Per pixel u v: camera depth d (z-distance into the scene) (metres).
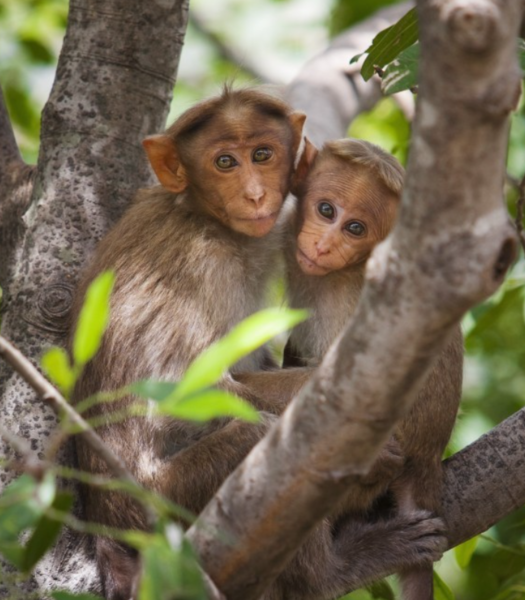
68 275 11.18
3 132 12.62
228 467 10.33
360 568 10.84
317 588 10.61
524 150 17.34
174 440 11.20
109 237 11.10
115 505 10.42
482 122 5.74
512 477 10.91
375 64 10.38
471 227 6.04
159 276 10.77
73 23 11.98
